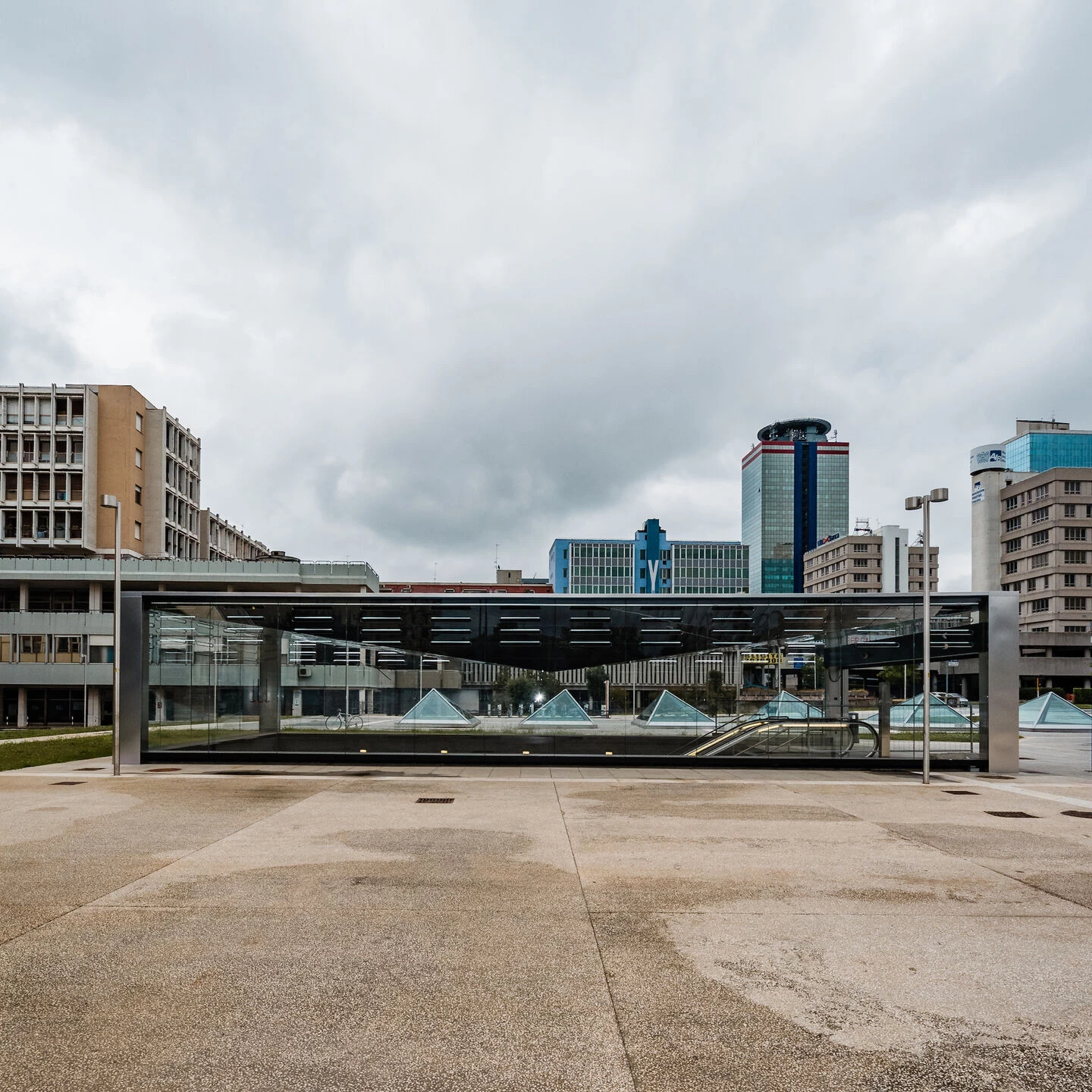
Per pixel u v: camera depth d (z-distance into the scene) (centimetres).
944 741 2092
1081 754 2730
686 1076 462
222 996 567
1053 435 13075
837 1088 451
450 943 680
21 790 1595
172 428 6962
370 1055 482
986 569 10188
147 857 994
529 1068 470
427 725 2128
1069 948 681
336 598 2156
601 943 686
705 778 1858
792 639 2138
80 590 5816
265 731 2139
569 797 1523
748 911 780
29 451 6181
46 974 609
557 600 2167
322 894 828
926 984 600
